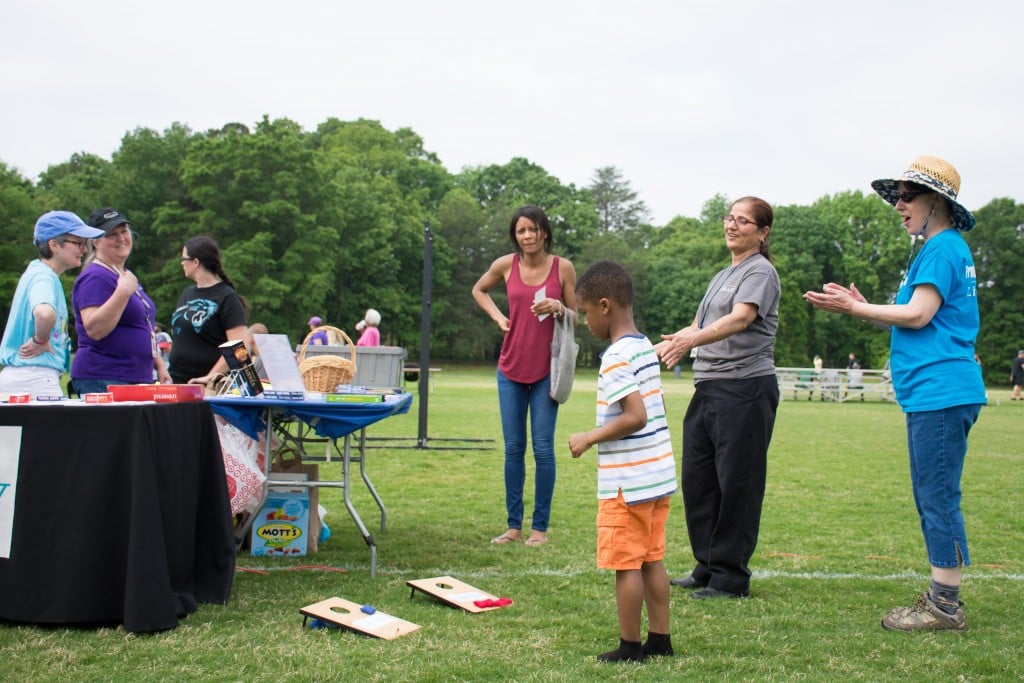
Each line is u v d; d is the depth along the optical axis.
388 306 52.31
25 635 3.40
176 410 3.76
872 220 65.69
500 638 3.44
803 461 9.97
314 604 3.71
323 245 44.97
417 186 66.88
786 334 63.72
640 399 3.10
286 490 5.00
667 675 3.03
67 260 4.66
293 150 44.34
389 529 5.82
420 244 56.75
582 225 70.75
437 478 8.06
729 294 4.25
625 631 3.17
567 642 3.41
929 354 3.79
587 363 64.69
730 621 3.75
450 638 3.42
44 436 3.56
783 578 4.59
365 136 67.50
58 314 4.56
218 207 43.59
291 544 5.00
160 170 46.50
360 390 5.38
